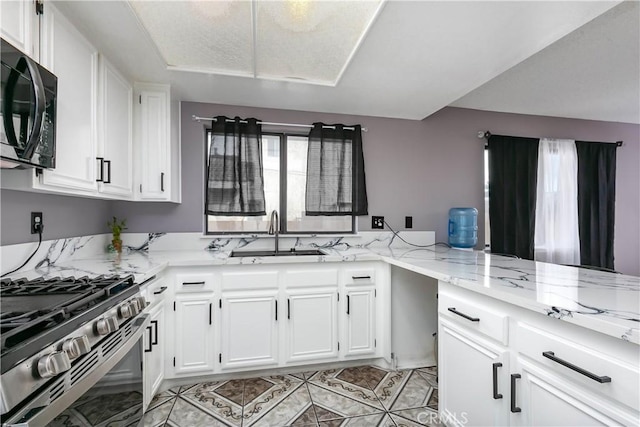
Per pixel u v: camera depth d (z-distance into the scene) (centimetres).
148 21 150
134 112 213
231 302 201
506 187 307
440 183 297
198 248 248
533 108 309
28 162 107
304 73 203
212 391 192
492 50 172
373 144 282
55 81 122
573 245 324
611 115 330
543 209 319
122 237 236
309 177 262
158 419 165
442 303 149
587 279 129
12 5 108
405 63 186
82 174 150
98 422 101
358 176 272
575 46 199
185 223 248
